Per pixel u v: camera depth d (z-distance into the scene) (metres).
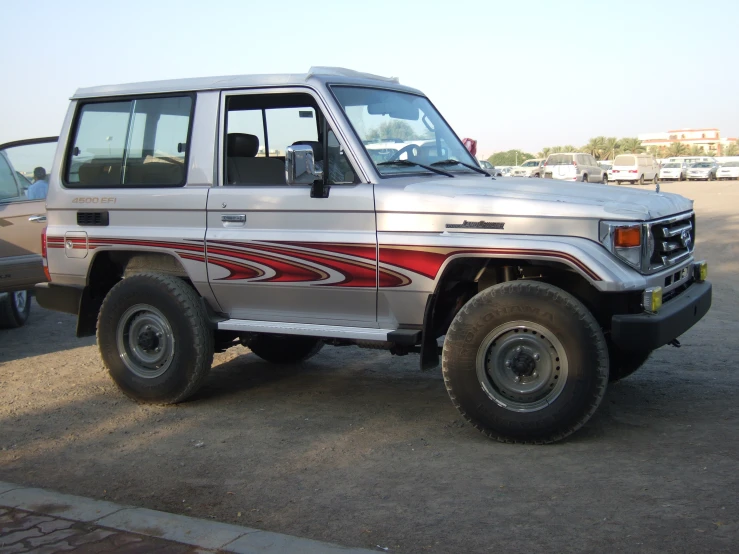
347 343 5.70
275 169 5.91
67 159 6.38
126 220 6.06
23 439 5.40
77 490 4.50
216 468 4.75
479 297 4.89
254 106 5.84
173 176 5.90
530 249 4.75
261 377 6.90
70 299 6.36
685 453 4.59
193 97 5.85
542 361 4.79
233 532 3.73
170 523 3.86
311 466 4.71
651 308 4.66
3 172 8.77
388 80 6.25
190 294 5.84
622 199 4.90
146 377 5.98
